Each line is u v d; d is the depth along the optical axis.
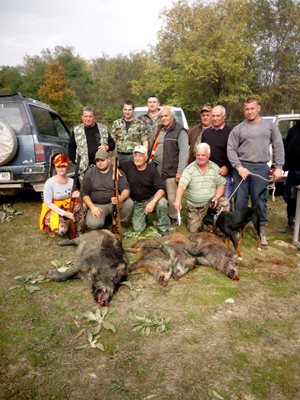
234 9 24.53
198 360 2.89
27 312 3.56
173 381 2.66
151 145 6.26
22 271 4.48
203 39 23.91
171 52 26.33
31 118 6.66
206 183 5.52
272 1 27.23
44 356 2.93
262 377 2.72
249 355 2.96
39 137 6.72
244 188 5.50
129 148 6.64
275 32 27.58
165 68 25.62
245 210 4.95
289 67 27.94
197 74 22.33
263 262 4.88
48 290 3.99
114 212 5.48
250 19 27.17
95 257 4.12
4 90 45.84
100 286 3.74
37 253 5.04
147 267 4.32
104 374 2.74
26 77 46.25
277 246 5.55
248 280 4.31
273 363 2.88
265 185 5.34
